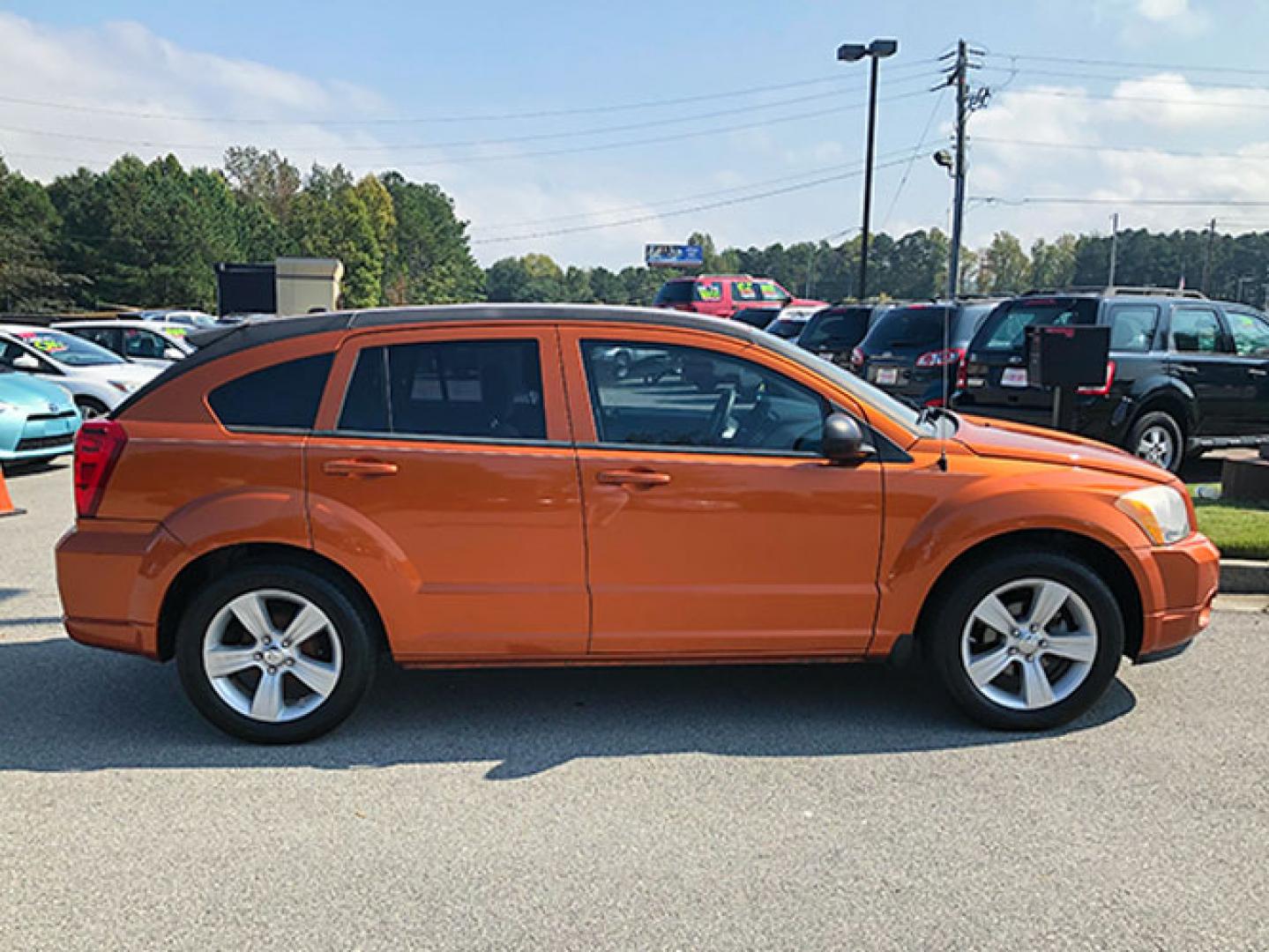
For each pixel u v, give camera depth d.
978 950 2.63
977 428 4.41
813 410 3.96
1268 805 3.42
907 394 10.70
